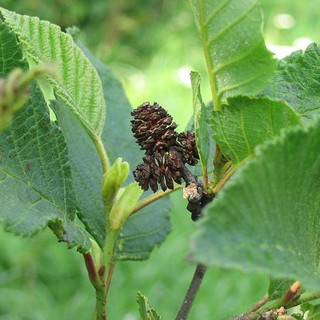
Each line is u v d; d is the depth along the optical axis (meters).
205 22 0.13
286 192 0.10
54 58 0.15
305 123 0.15
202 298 0.50
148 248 0.18
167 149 0.15
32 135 0.15
